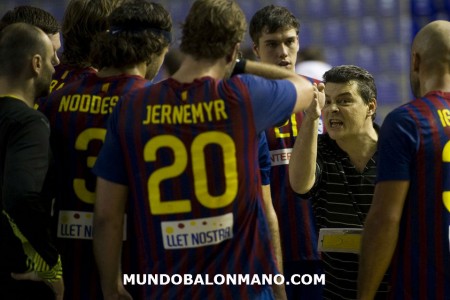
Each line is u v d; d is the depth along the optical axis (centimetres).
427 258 586
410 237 590
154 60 615
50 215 607
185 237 558
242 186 559
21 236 587
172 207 556
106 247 574
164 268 563
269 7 873
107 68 616
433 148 580
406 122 582
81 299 615
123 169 568
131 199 580
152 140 555
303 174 716
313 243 845
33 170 574
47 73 622
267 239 575
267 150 681
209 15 554
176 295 562
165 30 611
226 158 553
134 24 602
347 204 746
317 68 1500
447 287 585
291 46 864
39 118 591
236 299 562
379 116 2078
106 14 677
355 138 746
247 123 555
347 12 2109
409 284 591
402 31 2094
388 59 2097
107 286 580
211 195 553
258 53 887
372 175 745
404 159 580
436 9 2097
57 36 780
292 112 576
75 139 609
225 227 557
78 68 714
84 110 609
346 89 741
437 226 584
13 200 566
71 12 689
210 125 552
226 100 553
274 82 569
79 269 615
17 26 618
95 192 600
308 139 699
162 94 561
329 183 753
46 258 582
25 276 604
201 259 559
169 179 554
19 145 580
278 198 842
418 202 584
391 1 2094
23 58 609
